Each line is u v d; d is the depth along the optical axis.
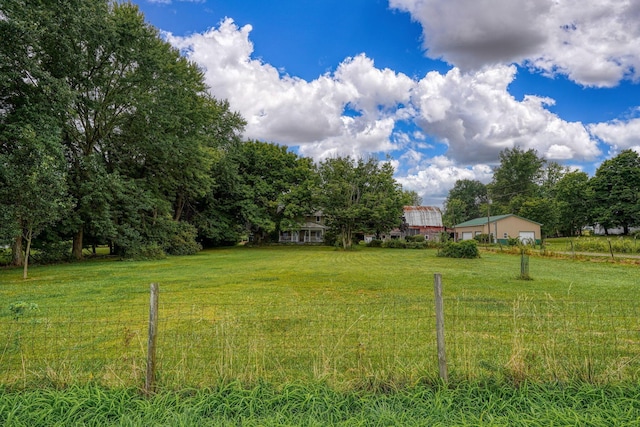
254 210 35.28
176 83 21.52
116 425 2.49
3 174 11.11
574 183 43.38
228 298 8.01
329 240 39.41
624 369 3.34
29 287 9.86
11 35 11.90
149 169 23.73
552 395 2.85
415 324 5.47
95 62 17.62
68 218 17.94
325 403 2.75
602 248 22.91
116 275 12.70
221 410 2.70
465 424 2.43
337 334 4.94
